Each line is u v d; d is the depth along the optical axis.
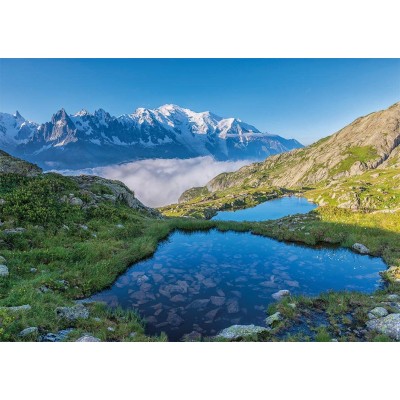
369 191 79.50
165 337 9.80
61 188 25.39
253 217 76.06
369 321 10.54
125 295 13.66
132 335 9.90
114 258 16.91
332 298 12.64
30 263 14.55
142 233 22.67
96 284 14.09
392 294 13.16
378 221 24.86
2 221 17.98
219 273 16.33
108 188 31.58
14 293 11.00
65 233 19.08
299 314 11.41
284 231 23.62
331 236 22.02
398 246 19.34
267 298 13.39
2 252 14.64
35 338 8.72
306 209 89.06
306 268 17.06
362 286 14.66
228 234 24.59
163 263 17.86
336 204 81.19
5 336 8.43
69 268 14.93
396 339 9.35
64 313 10.31
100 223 22.47
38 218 19.28
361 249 19.55
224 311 12.23
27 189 22.47
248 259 18.56
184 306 12.66
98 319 10.65
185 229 25.95
